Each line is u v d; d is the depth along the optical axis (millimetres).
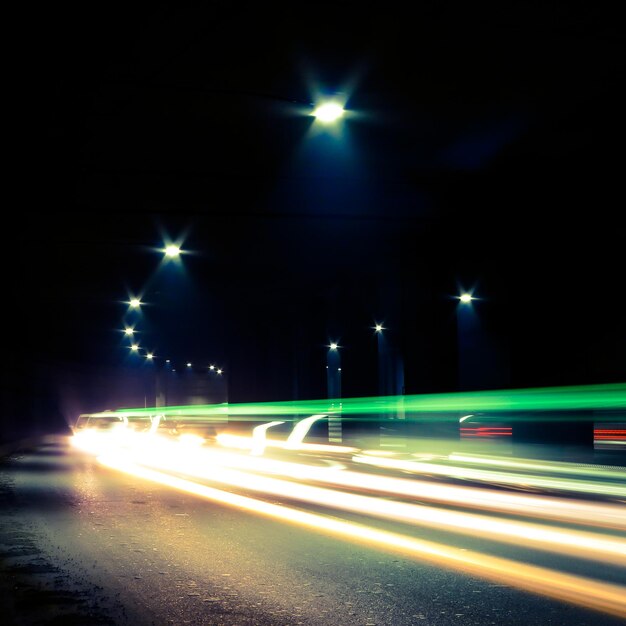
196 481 20984
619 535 11422
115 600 7832
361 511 14297
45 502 16141
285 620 7152
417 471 22828
